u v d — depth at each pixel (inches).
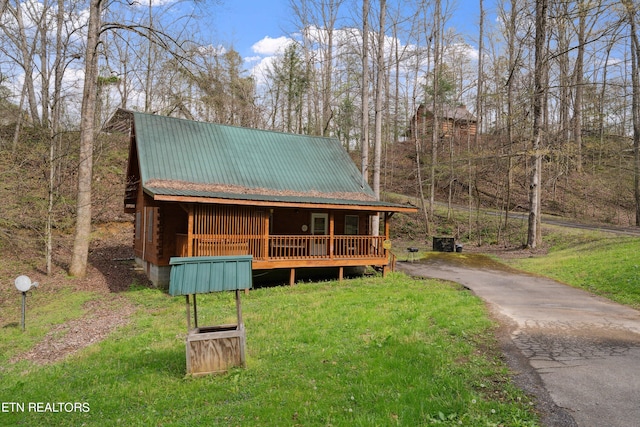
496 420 146.7
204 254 463.2
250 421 156.5
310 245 543.8
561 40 861.8
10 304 433.1
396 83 1391.5
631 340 243.1
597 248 617.6
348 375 196.2
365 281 529.7
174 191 442.9
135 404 185.3
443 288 450.3
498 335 257.8
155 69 1010.7
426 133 1525.6
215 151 589.9
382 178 1416.1
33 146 749.9
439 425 143.3
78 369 239.6
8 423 173.8
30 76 824.9
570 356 215.6
